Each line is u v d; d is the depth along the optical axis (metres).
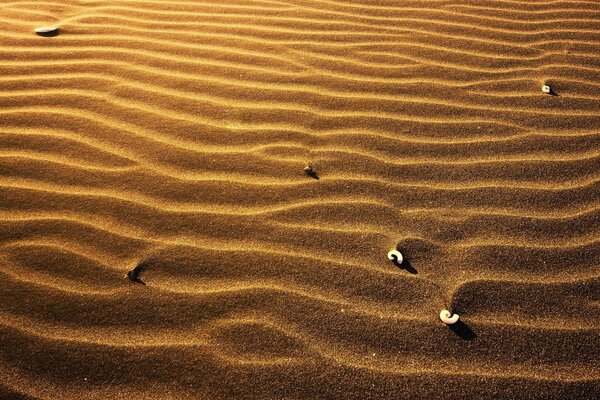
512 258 1.81
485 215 1.96
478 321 1.62
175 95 2.49
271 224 1.88
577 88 2.66
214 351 1.50
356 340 1.55
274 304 1.63
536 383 1.47
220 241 1.82
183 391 1.42
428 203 2.00
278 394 1.42
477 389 1.45
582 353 1.54
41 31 2.90
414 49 2.94
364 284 1.70
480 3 3.44
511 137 2.31
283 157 2.17
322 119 2.38
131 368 1.46
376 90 2.59
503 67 2.81
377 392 1.43
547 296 1.69
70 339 1.51
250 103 2.46
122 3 3.30
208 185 2.03
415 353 1.53
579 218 1.94
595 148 2.26
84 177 2.02
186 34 2.98
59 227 1.82
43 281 1.65
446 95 2.58
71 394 1.40
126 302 1.61
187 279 1.69
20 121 2.26
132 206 1.92
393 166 2.15
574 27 3.18
